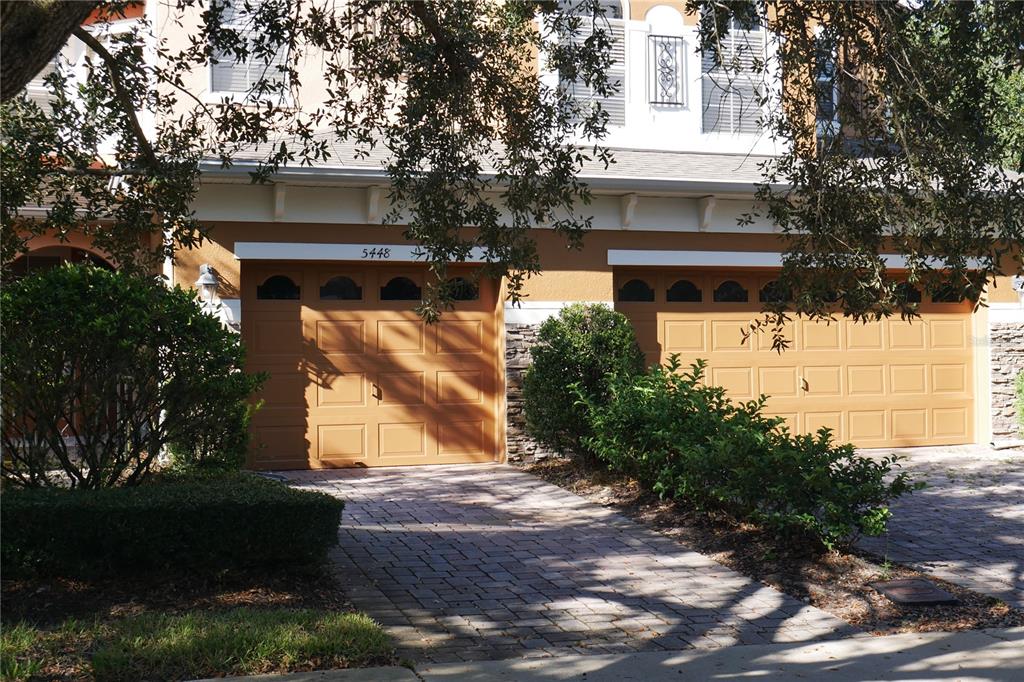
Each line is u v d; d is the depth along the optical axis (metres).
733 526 9.23
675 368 11.07
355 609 6.87
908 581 7.62
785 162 8.16
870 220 7.59
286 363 12.71
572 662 5.90
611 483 11.42
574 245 8.27
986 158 7.27
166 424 7.69
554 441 12.34
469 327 13.48
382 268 13.12
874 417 14.84
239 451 8.52
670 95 14.20
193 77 12.66
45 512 6.62
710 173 13.64
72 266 7.41
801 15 7.63
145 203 7.89
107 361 7.35
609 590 7.54
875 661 6.01
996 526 9.68
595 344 12.24
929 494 11.33
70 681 5.21
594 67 8.63
